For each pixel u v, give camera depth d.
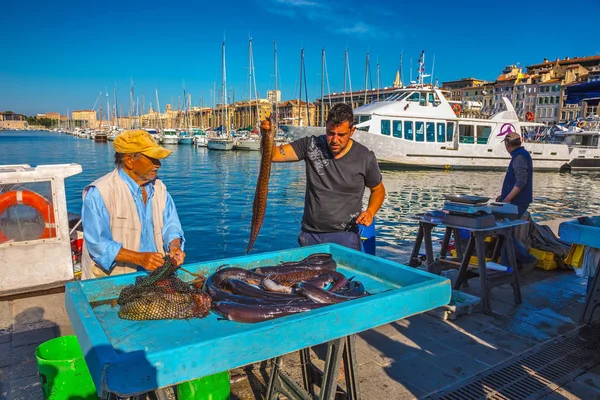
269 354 2.00
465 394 3.34
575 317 4.83
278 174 33.28
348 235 4.03
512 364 3.79
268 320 2.12
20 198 5.23
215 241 13.05
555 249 6.55
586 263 4.75
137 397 2.10
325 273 2.88
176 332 2.11
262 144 3.16
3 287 5.25
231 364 1.91
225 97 65.00
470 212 4.97
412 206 19.06
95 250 2.84
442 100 32.66
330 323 2.17
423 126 32.06
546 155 36.00
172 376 1.78
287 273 2.92
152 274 2.39
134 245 3.09
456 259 6.00
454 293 5.02
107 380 1.65
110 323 2.22
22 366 3.61
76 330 2.14
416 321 4.66
